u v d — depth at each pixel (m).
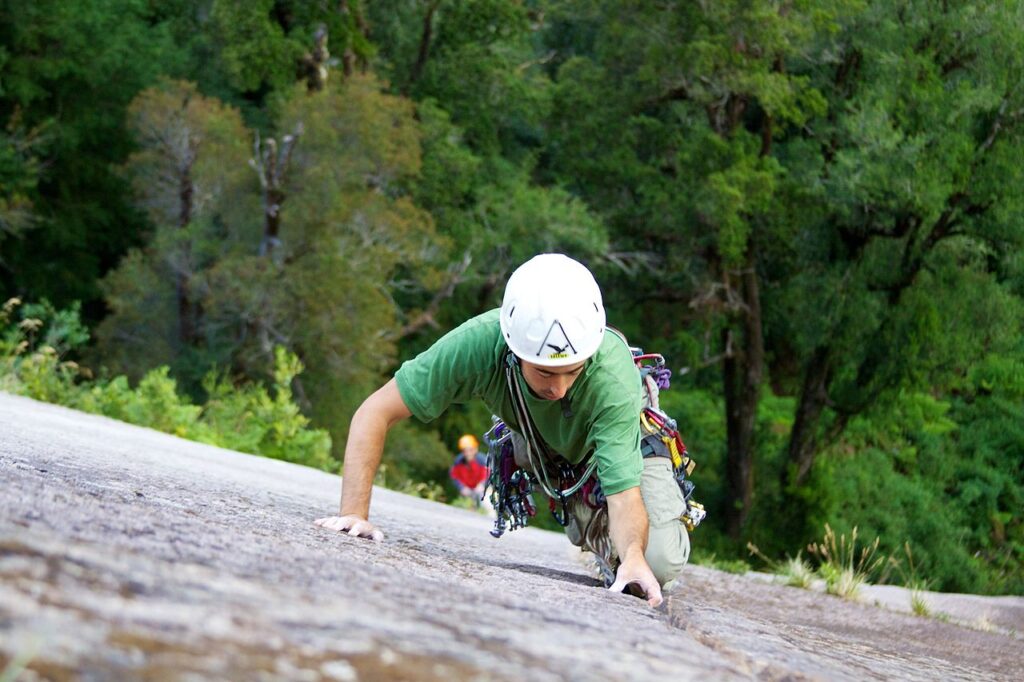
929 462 28.00
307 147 22.33
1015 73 22.66
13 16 25.20
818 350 25.72
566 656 1.27
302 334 21.17
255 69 25.22
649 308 31.69
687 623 2.20
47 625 0.90
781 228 24.31
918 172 21.73
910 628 5.57
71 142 26.42
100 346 22.02
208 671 0.88
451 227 27.30
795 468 25.31
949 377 24.55
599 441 3.14
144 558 1.29
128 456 4.61
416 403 3.24
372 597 1.39
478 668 1.09
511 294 3.08
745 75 22.38
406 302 29.31
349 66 26.50
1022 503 27.42
